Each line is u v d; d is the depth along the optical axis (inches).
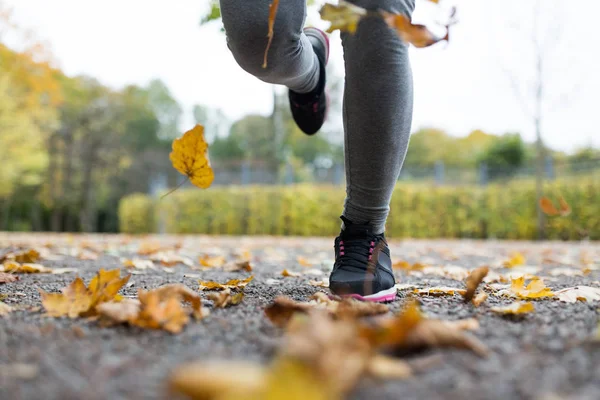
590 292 60.8
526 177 477.4
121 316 42.3
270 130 645.9
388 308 50.8
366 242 62.1
